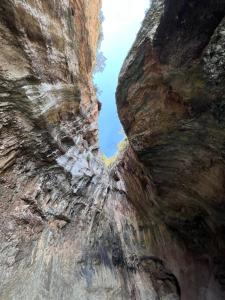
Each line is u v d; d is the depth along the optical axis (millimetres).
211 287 8281
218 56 4699
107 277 8188
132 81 6852
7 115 5887
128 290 8461
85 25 10742
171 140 6859
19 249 5898
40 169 7254
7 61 5715
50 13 7277
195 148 6523
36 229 6621
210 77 4961
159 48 5613
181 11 4887
